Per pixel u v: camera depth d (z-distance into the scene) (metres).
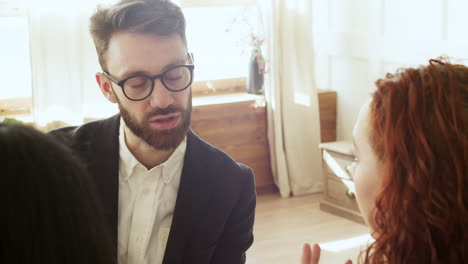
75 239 0.56
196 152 1.34
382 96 0.78
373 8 4.52
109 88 1.26
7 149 0.54
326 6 5.06
